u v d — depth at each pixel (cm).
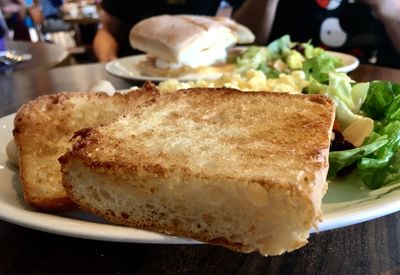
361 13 58
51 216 13
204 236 12
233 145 14
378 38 58
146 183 12
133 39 42
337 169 18
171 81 26
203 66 38
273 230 11
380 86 21
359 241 14
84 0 129
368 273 12
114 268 13
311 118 15
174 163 13
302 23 61
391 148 18
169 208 12
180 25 40
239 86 24
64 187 14
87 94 20
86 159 13
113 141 14
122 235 12
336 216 12
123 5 71
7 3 99
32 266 13
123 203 13
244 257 13
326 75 27
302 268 13
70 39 120
